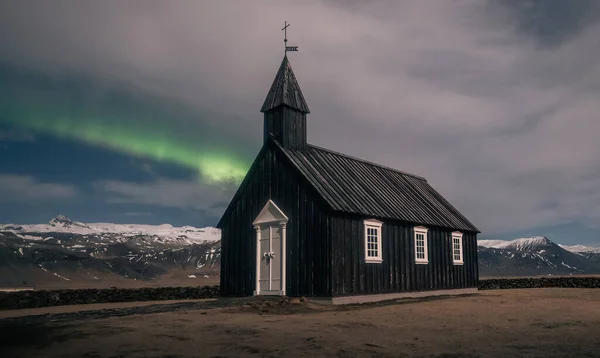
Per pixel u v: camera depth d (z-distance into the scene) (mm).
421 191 33719
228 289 25250
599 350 10023
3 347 10547
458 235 31766
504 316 16312
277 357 9445
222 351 10016
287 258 22938
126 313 17234
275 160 24438
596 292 31641
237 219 25578
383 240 24828
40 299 24516
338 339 11398
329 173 25422
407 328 13375
